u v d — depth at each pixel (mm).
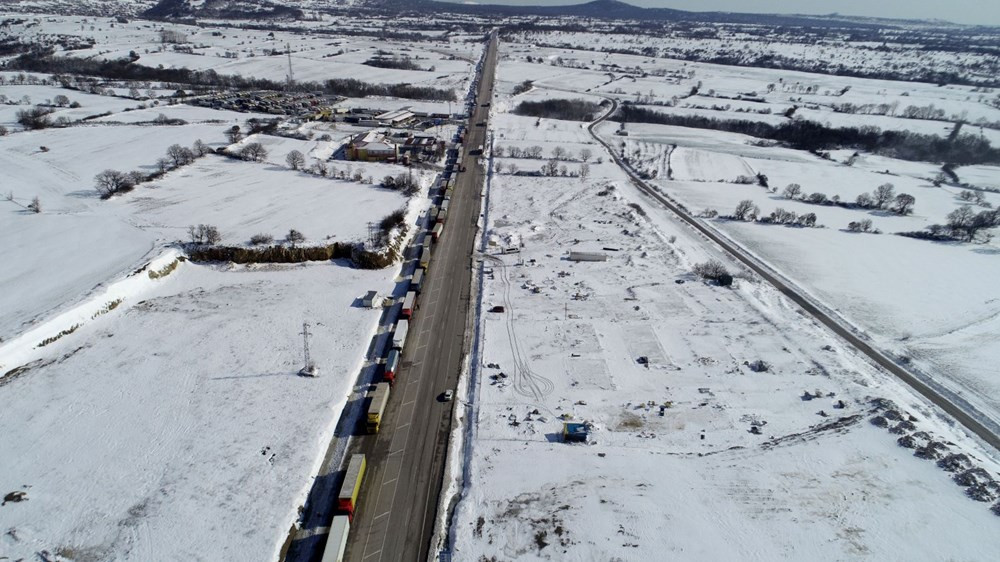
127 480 42594
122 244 77438
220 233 82125
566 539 39344
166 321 63500
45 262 71562
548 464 46062
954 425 52594
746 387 56031
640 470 45625
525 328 65000
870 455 47438
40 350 57062
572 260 83125
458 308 69812
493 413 51812
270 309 66875
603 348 61688
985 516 41562
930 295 76625
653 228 95812
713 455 47406
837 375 58156
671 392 55125
